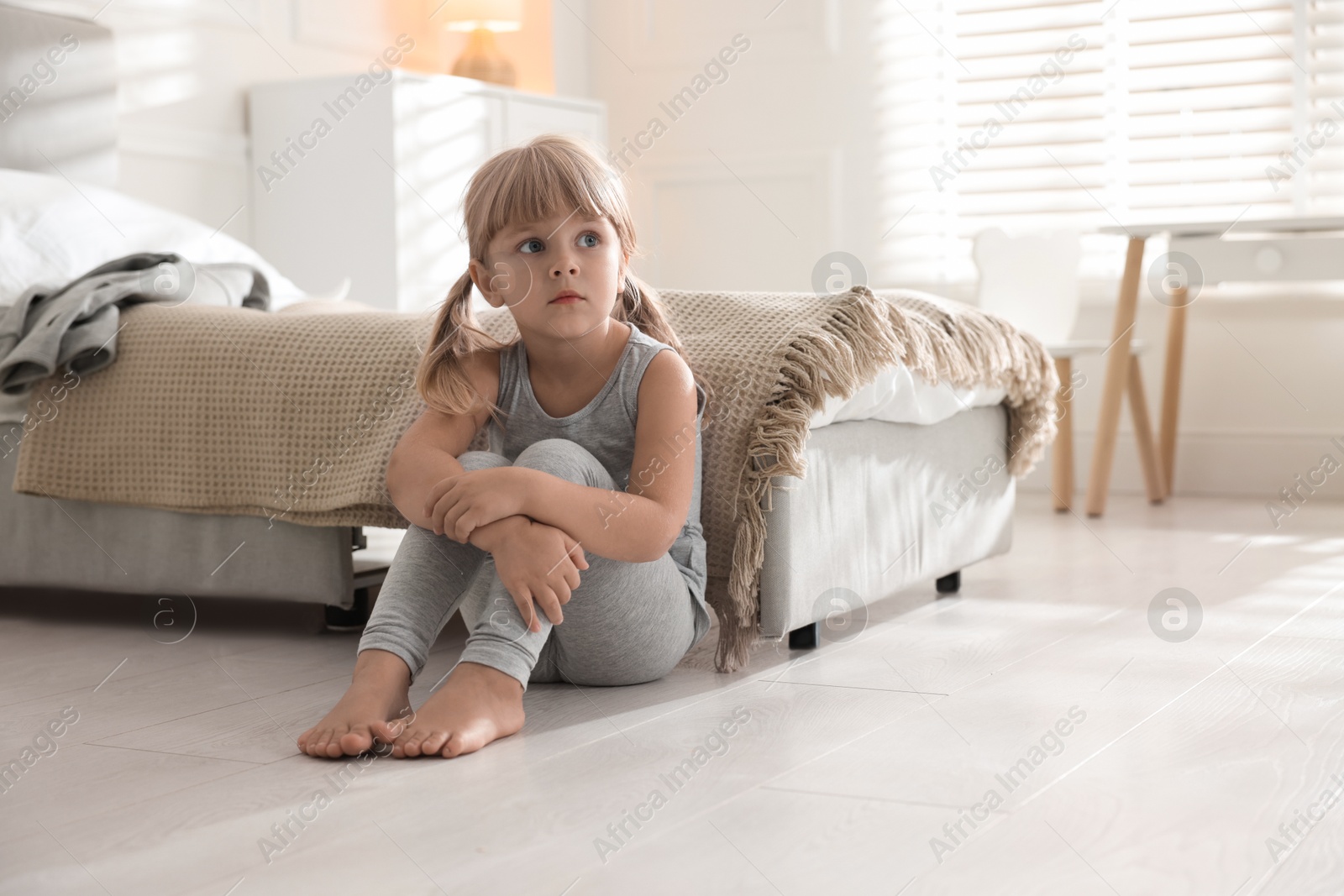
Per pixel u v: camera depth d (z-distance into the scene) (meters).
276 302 2.23
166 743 1.09
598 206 1.17
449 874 0.78
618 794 0.93
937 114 3.65
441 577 1.14
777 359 1.36
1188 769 0.98
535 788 0.95
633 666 1.23
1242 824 0.85
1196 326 3.38
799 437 1.32
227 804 0.92
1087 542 2.43
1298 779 0.95
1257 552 2.27
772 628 1.34
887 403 1.53
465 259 3.14
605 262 1.19
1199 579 1.96
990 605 1.75
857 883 0.76
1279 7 3.30
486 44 3.49
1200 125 3.40
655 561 1.19
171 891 0.76
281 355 1.52
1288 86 3.32
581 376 1.24
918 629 1.58
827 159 3.77
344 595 1.52
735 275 3.91
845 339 1.40
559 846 0.83
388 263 2.94
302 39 3.20
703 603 1.31
